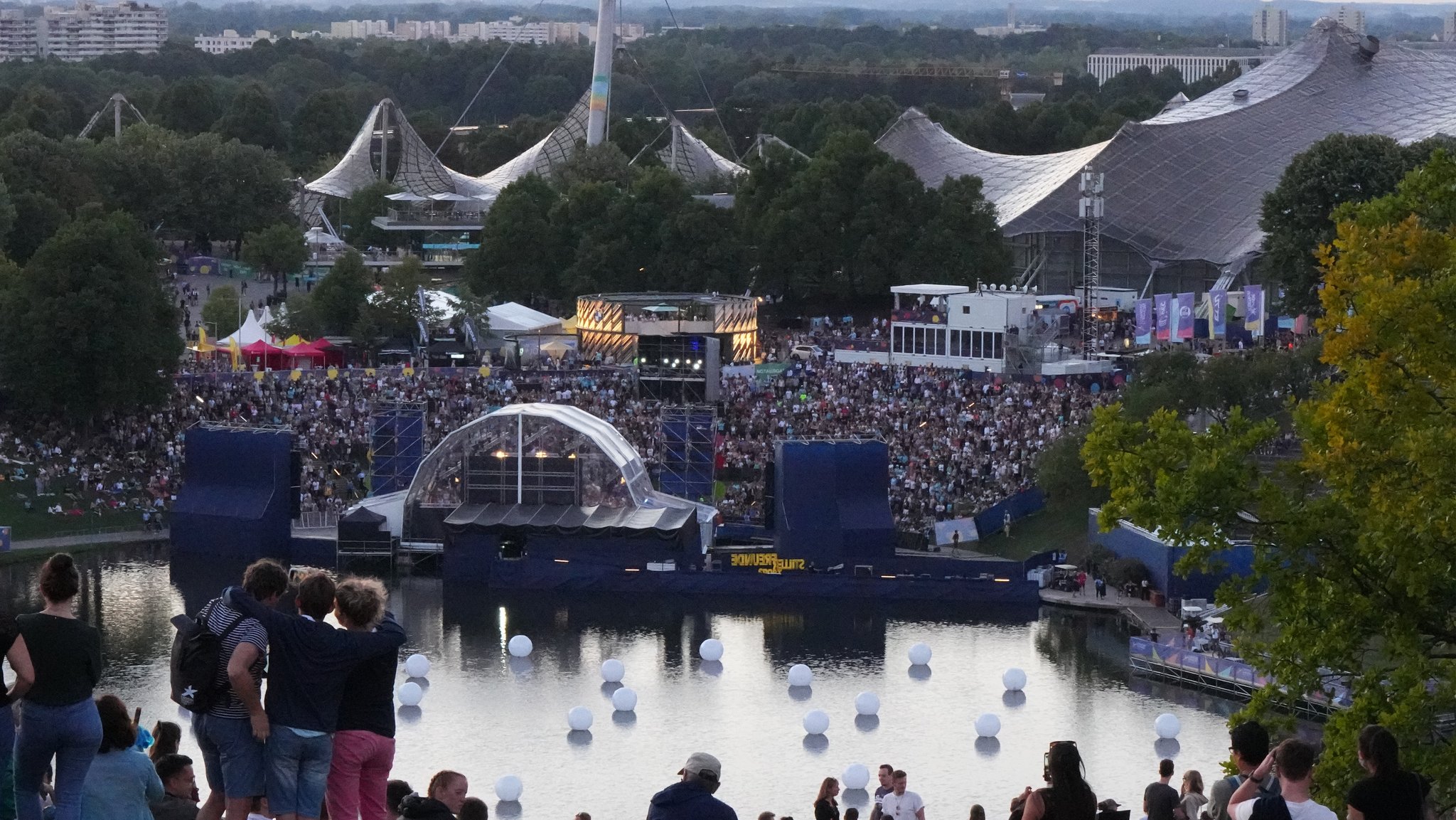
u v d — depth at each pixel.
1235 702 107.31
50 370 159.75
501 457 139.75
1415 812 29.39
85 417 162.50
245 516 141.00
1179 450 57.84
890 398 174.88
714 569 136.12
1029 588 130.25
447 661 117.31
